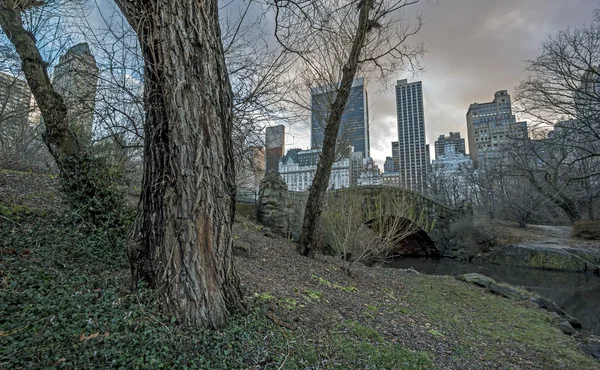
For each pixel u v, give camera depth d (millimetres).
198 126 2533
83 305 2379
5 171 7449
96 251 3918
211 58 2691
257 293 3604
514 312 6410
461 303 6676
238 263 5367
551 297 10359
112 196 4910
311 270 6363
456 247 19562
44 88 4988
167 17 2578
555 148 18938
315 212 7648
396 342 3463
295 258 7160
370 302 5078
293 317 3266
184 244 2449
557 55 15633
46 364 1730
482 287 8617
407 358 2955
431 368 2920
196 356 2086
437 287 7961
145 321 2258
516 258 17125
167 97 2525
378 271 8648
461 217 20328
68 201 4938
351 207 7980
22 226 4172
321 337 3010
